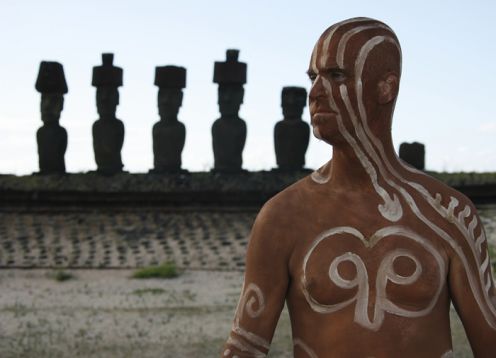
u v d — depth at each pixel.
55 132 23.09
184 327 11.93
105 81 23.28
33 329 11.94
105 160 23.12
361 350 3.13
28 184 21.59
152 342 11.10
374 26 3.24
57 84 23.34
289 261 3.27
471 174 20.55
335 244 3.21
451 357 3.25
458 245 3.24
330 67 3.22
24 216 20.78
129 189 21.23
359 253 3.20
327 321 3.19
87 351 10.62
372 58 3.21
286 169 22.67
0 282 15.69
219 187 21.36
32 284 15.56
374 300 3.16
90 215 20.83
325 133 3.26
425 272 3.17
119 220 20.53
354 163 3.29
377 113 3.26
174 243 18.80
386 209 3.24
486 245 3.36
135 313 12.98
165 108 23.14
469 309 3.26
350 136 3.25
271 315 3.29
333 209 3.27
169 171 22.91
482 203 19.70
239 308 3.33
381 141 3.29
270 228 3.29
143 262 17.39
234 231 19.59
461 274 3.24
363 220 3.23
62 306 13.61
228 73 22.73
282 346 10.56
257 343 3.28
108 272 16.62
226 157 22.61
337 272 3.17
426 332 3.16
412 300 3.16
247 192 21.14
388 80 3.25
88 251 18.23
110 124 23.17
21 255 17.89
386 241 3.20
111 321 12.41
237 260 17.39
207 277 16.05
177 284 15.44
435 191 3.31
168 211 20.94
